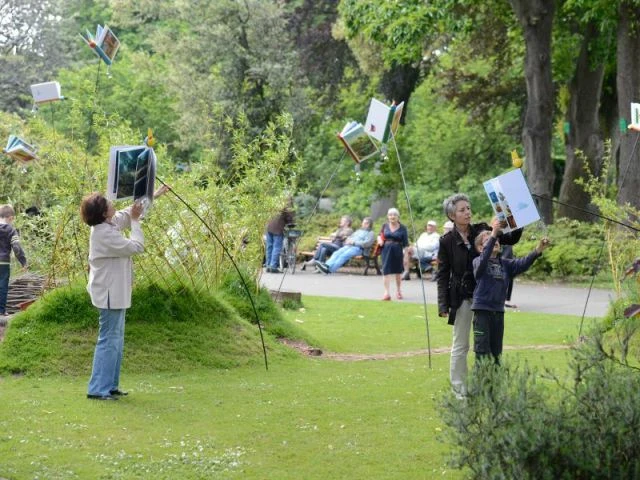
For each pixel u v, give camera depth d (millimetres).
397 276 21391
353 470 7309
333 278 27719
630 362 10000
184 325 12031
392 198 43250
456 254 9508
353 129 13023
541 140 28719
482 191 42625
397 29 28016
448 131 44531
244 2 37969
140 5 40812
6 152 12273
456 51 38531
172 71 38688
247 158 14234
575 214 31531
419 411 9258
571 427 5691
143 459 7523
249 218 13664
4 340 11164
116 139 12633
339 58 43094
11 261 17531
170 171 12867
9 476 7012
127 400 9617
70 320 11477
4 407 9156
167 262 12172
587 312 19219
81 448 7801
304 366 11938
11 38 47812
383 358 12938
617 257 14297
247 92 38375
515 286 25688
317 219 39250
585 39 31094
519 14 28375
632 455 5660
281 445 7992
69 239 12180
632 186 26047
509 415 5719
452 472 7215
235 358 11805
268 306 13844
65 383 10445
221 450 7820
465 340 9562
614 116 34812
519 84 38406
